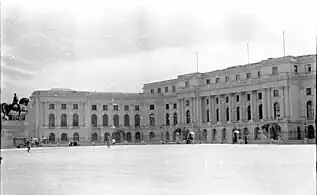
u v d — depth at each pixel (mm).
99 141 147125
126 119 157625
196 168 30406
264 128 118375
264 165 31781
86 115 151375
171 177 24688
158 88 165375
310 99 113938
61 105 148375
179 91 150500
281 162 34688
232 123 131000
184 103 149750
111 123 155000
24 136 109312
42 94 145625
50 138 145375
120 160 43062
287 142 104688
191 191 19109
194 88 144750
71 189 20469
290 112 115188
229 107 135000
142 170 30000
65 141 142625
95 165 36125
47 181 23734
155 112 159125
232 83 132875
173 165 34062
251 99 127688
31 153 68625
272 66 122938
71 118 149375
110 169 31438
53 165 37094
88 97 152000
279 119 115562
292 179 22453
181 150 69188
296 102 116125
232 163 34562
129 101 157625
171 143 138250
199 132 142375
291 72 116438
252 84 126312
